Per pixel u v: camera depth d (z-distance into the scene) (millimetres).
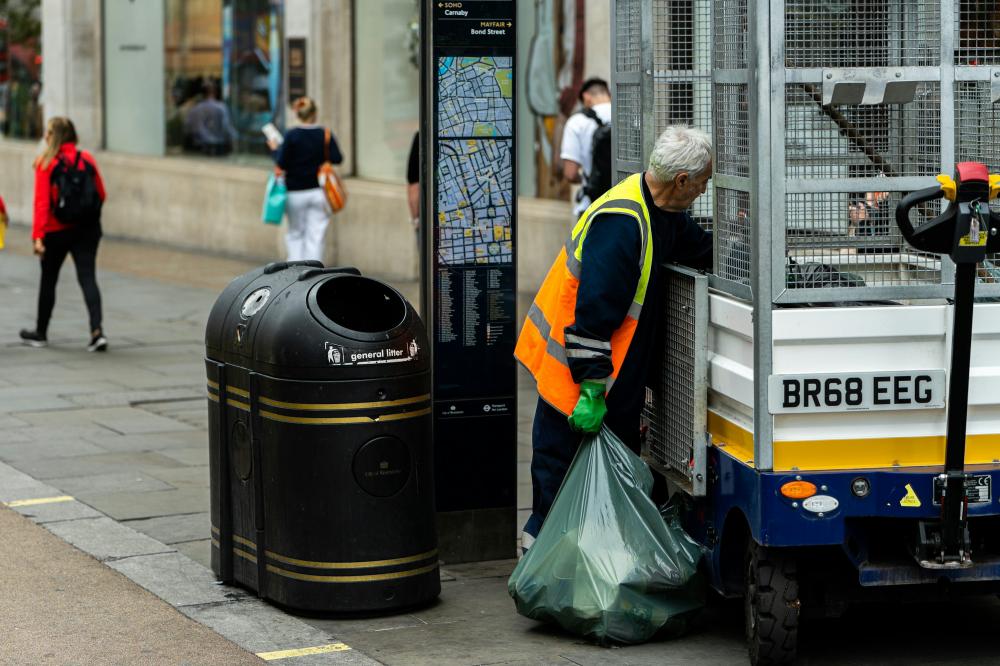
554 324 15031
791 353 13008
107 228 57000
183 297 40188
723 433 14078
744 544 14359
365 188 43531
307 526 15125
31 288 42094
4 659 14148
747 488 13289
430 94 16734
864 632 15219
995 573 13430
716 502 14203
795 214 13266
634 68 16469
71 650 14414
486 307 17266
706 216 16766
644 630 14484
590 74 36000
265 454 15398
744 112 13453
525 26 39062
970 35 13562
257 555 15711
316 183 37469
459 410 17375
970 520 14148
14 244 54812
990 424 13445
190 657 14227
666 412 15422
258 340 15273
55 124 31266
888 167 13422
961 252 12414
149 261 48375
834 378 13008
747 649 14500
